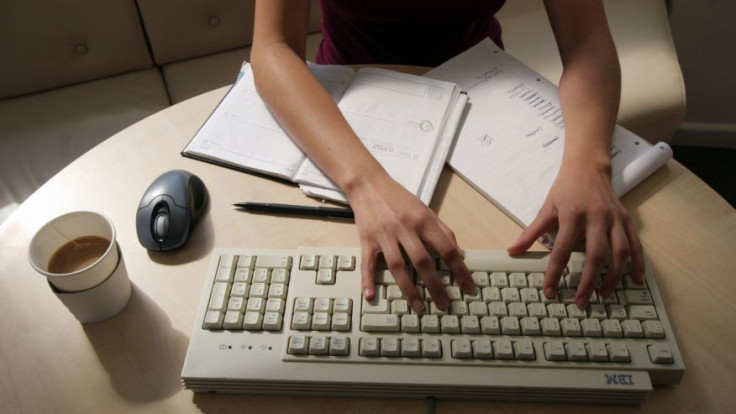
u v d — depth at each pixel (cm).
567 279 64
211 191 76
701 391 57
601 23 88
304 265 65
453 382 56
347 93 86
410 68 92
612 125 79
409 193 70
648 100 125
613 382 56
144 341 62
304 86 82
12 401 57
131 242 71
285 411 57
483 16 109
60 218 62
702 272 67
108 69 152
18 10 136
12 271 68
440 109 83
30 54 143
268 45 88
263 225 73
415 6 105
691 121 186
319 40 157
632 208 73
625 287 63
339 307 61
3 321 64
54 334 62
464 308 61
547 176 75
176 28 149
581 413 56
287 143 81
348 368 58
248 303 62
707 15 161
